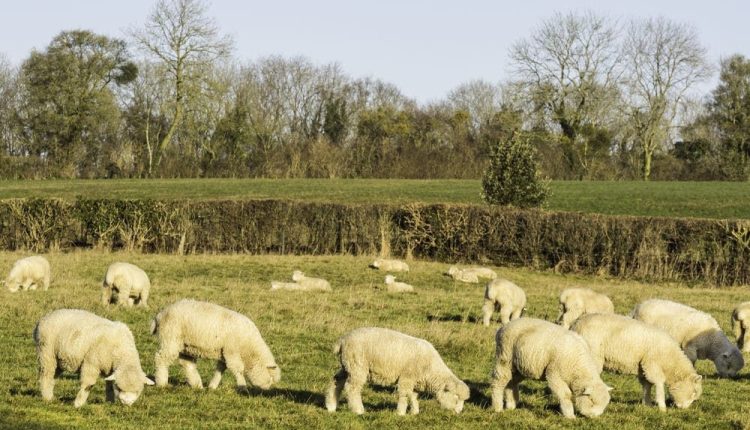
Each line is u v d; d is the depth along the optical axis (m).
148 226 40.81
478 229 39.94
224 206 41.34
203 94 84.94
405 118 96.00
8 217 40.97
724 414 13.77
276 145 94.50
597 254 38.03
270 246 41.38
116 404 12.94
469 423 12.66
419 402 13.70
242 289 28.48
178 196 58.41
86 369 12.71
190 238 41.09
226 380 15.33
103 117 86.62
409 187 67.25
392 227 41.03
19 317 20.80
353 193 61.41
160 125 92.69
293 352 18.30
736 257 35.94
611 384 16.39
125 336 12.81
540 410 13.45
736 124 94.06
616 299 29.06
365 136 92.00
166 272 32.78
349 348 13.02
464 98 113.62
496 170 44.59
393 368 12.89
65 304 22.70
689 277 36.59
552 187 68.12
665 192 62.59
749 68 94.62
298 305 24.61
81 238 41.22
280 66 102.75
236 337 13.78
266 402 13.59
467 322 23.58
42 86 85.62
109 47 88.25
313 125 102.19
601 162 90.00
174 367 16.25
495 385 13.37
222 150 90.31
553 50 90.44
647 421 13.15
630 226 37.53
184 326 13.80
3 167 80.94
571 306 21.44
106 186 67.81
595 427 12.64
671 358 13.86
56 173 82.75
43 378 13.05
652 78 91.62
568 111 90.75
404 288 29.84
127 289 22.98
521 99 90.88
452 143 94.31
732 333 22.81
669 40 90.44
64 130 85.31
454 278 34.03
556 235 38.69
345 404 13.79
